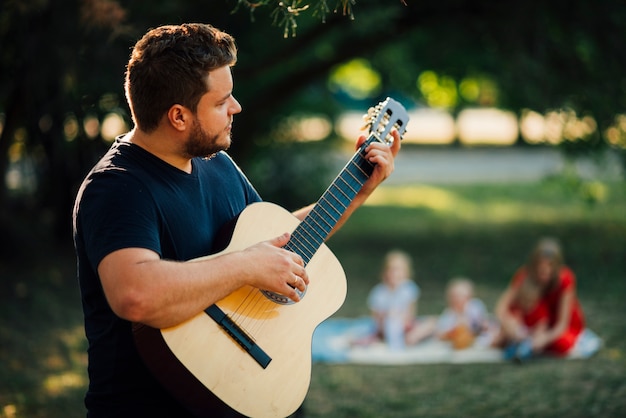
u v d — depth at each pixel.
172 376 2.13
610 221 14.17
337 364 6.35
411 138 31.61
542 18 9.23
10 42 6.73
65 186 10.13
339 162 18.56
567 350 6.32
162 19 6.73
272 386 2.23
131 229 2.04
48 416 4.78
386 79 21.12
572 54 9.52
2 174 9.29
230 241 2.33
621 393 5.21
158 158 2.20
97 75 6.41
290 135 14.36
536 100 9.55
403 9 9.70
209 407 2.17
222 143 2.21
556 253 6.49
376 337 7.00
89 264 2.17
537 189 18.78
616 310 7.88
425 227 13.98
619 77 9.52
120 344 2.17
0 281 8.49
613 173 12.13
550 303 6.47
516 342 6.30
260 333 2.25
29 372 5.70
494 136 32.69
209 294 2.05
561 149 10.52
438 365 6.24
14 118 8.13
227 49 2.17
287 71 12.13
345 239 12.74
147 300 1.97
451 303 6.98
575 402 5.06
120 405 2.19
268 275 2.13
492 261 10.83
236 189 2.49
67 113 6.90
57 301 7.96
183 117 2.13
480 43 10.61
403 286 7.05
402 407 5.11
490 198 17.61
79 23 6.07
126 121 6.66
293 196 14.23
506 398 5.24
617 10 9.15
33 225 10.70
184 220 2.21
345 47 10.78
